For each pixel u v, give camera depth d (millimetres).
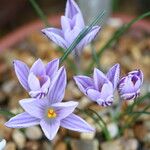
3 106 404
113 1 478
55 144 367
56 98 262
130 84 253
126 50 446
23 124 255
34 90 243
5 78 426
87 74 353
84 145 362
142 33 459
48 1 568
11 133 376
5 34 540
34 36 452
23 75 255
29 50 447
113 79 257
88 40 281
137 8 549
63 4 562
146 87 403
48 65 252
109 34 457
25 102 244
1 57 443
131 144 366
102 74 248
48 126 257
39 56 440
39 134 373
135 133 375
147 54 445
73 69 364
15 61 253
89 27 274
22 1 529
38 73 249
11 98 406
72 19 276
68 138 370
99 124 342
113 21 467
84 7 420
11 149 367
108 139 362
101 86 253
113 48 448
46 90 245
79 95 397
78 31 271
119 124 373
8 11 523
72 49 274
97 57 349
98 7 423
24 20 551
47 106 260
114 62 433
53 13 559
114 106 381
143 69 426
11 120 253
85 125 258
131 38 456
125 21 462
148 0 536
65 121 261
